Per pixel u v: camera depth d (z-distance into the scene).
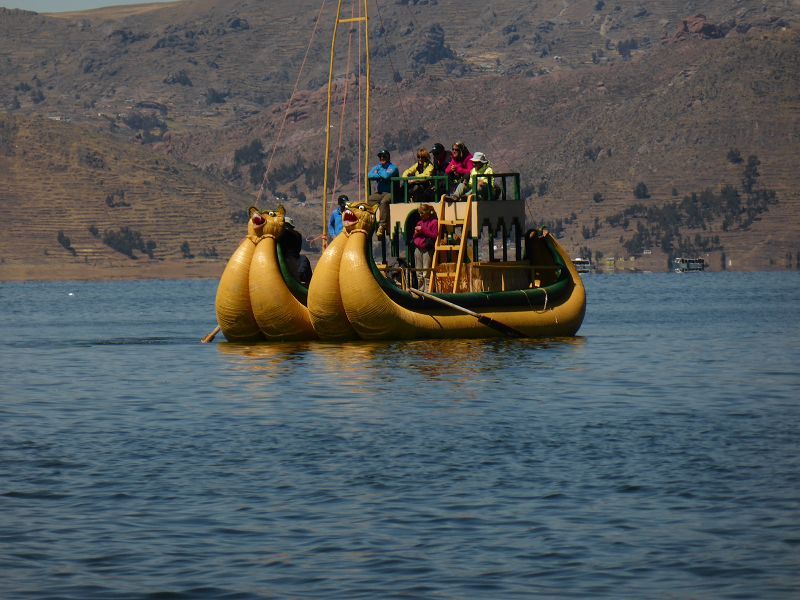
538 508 34.69
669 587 28.09
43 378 68.69
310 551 30.86
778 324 122.19
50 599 27.56
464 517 33.75
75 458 42.28
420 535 32.12
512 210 86.44
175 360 76.94
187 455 42.62
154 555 30.59
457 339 81.94
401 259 86.06
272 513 34.38
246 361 72.75
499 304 84.12
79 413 53.81
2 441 45.97
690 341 94.19
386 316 79.19
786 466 39.97
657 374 67.69
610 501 35.44
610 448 43.44
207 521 33.59
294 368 68.19
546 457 41.78
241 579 28.80
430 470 39.66
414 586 28.27
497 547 31.08
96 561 30.17
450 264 84.69
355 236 79.31
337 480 38.28
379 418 50.28
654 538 31.69
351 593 27.84
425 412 51.94
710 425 48.75
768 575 28.81
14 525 33.28
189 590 28.11
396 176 87.12
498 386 60.59
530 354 75.56
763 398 57.44
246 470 39.91
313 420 49.97
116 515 34.28
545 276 90.62
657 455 42.03
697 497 35.78
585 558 30.11
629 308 175.50
